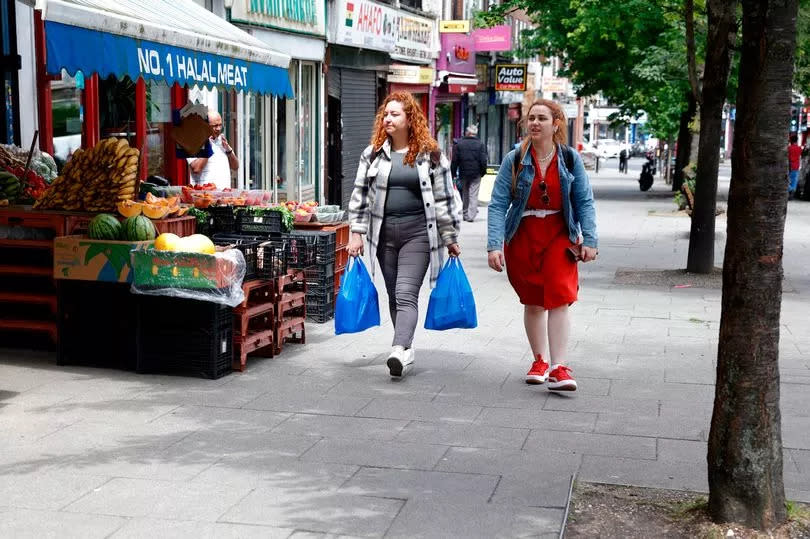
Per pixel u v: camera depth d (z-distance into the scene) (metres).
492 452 5.98
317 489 5.28
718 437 4.72
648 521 4.85
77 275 7.68
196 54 8.71
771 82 4.44
